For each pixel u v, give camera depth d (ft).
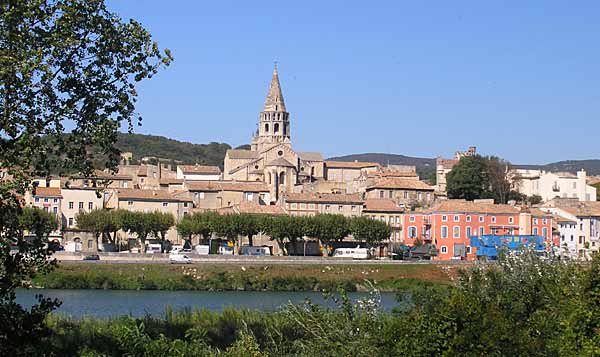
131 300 390.01
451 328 117.60
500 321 116.98
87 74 144.05
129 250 610.65
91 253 515.50
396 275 514.27
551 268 161.07
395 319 132.36
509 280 154.81
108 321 195.52
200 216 599.16
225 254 561.02
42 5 139.85
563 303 145.59
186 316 213.66
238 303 373.61
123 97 147.13
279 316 192.03
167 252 573.33
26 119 138.72
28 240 159.22
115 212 581.94
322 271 516.32
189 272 495.82
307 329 147.95
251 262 524.93
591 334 139.44
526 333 118.83
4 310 126.31
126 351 146.92
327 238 602.44
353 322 144.25
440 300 132.36
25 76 132.36
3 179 135.13
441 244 649.20
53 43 137.49
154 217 587.68
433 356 117.29
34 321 127.85
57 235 583.58
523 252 164.55
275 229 590.14
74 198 626.64
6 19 132.98
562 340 134.72
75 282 460.96
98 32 145.48
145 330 188.03
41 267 134.51
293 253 627.46
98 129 143.43
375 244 643.86
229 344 191.11
